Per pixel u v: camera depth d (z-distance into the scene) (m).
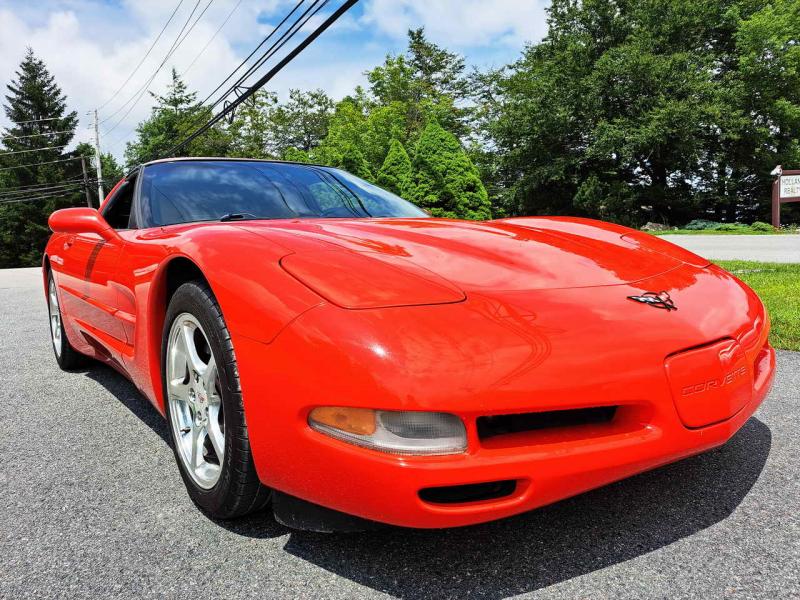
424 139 21.28
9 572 1.48
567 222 2.44
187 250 1.75
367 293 1.40
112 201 3.01
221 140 45.34
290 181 2.69
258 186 2.59
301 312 1.37
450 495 1.30
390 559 1.49
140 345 2.11
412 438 1.24
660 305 1.57
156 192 2.51
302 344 1.33
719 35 31.27
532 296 1.50
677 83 27.38
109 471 2.12
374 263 1.55
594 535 1.57
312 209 2.48
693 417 1.44
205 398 1.73
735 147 29.11
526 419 1.36
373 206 2.66
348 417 1.28
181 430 1.89
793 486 1.82
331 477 1.31
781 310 4.34
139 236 2.25
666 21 29.47
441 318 1.34
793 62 26.92
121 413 2.82
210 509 1.70
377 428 1.25
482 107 42.66
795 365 3.13
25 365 3.95
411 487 1.23
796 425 2.32
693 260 2.07
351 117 36.72
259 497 1.59
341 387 1.27
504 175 36.97
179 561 1.51
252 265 1.55
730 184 29.47
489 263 1.68
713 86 27.48
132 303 2.18
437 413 1.24
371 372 1.24
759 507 1.70
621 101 29.55
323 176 2.83
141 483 2.01
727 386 1.51
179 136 44.47
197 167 2.70
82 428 2.60
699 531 1.58
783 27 27.27
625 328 1.44
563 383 1.29
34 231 50.91
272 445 1.39
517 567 1.44
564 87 30.61
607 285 1.64
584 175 32.06
